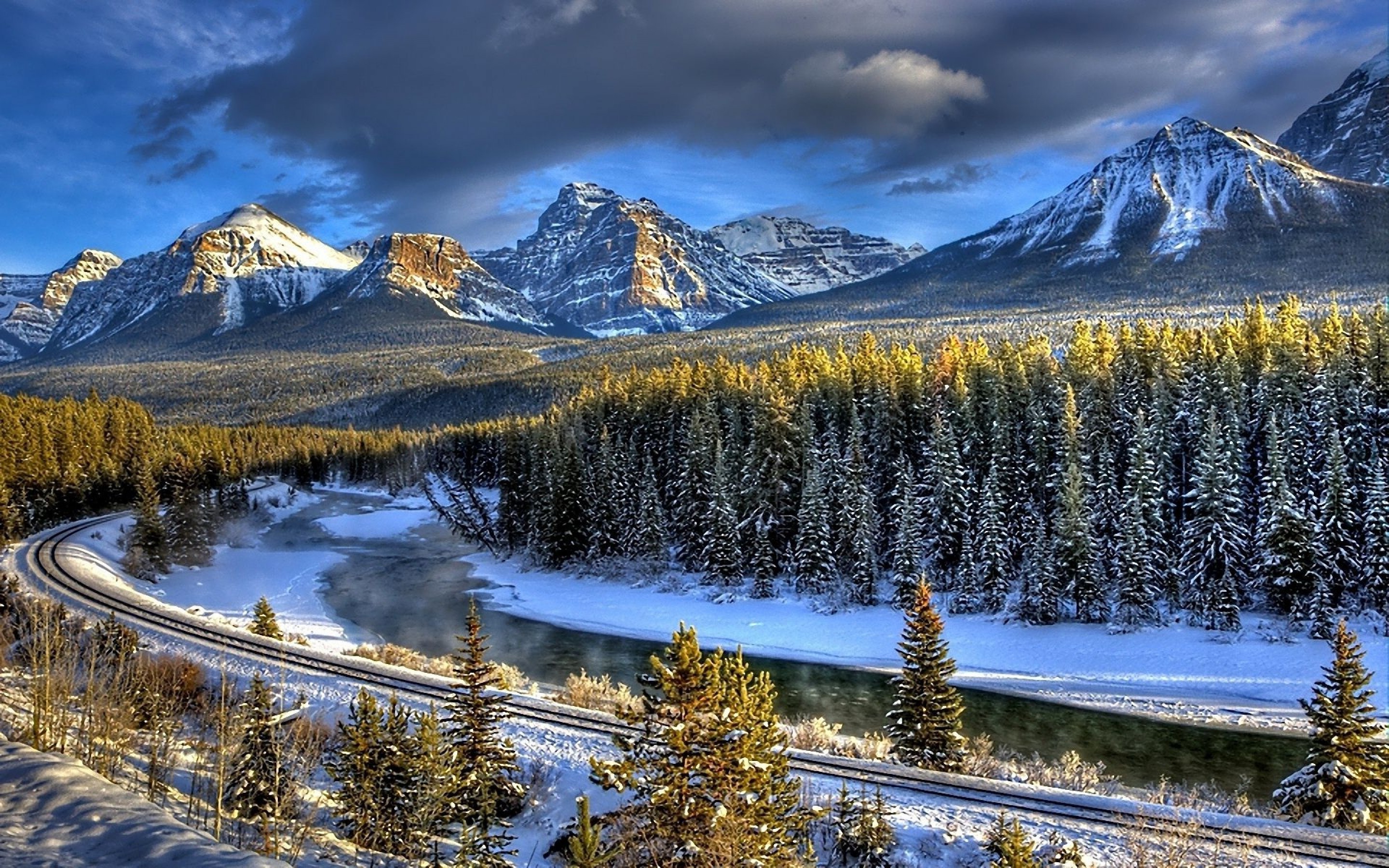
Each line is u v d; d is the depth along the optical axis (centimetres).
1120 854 2267
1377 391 6134
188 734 2891
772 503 7294
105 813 1447
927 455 7169
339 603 7088
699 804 1764
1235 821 2483
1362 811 2672
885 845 2317
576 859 1638
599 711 3397
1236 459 6100
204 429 16462
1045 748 4041
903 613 6269
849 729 4288
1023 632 5772
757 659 5650
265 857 1355
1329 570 5375
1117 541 6012
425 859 2092
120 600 5072
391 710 2231
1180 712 4506
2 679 2694
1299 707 4512
